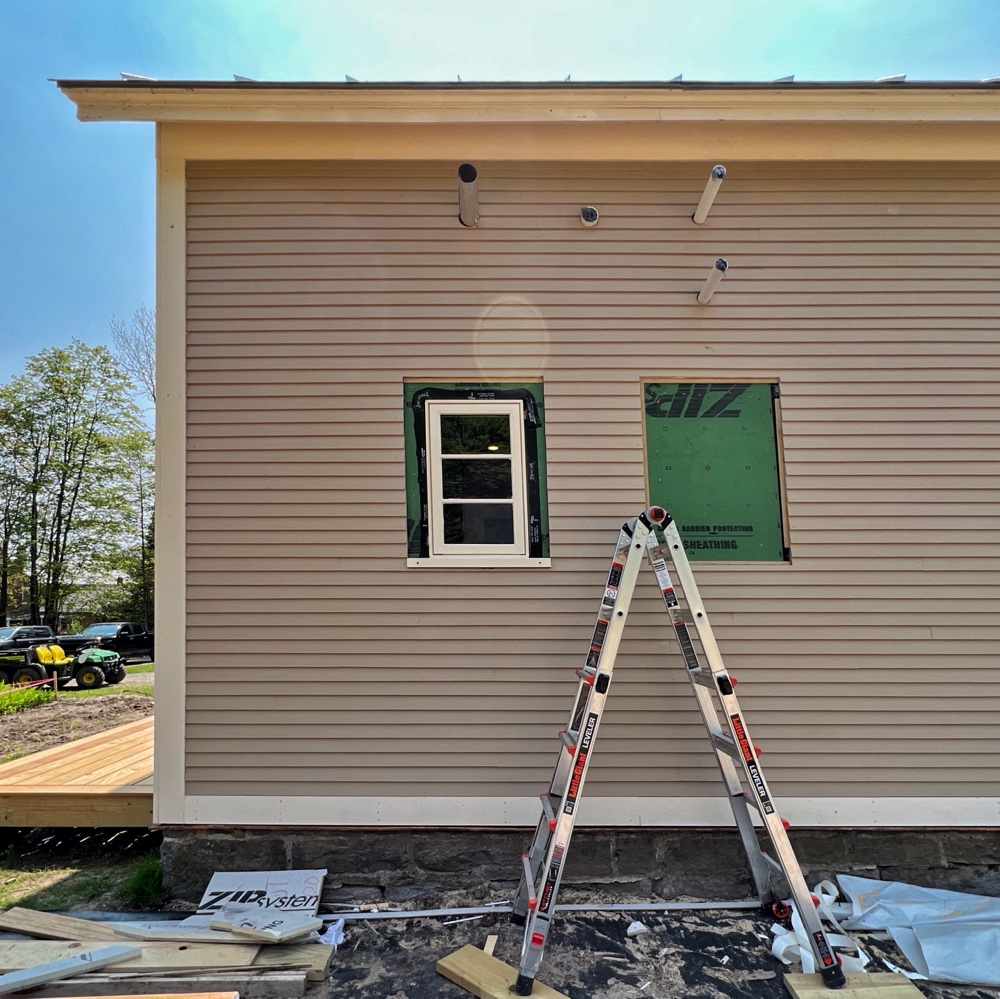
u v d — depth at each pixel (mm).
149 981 2492
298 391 3516
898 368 3564
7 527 23469
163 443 3463
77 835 4137
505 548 3465
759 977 2588
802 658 3391
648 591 3412
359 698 3352
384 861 3248
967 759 3348
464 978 2537
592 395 3527
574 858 3234
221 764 3318
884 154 3582
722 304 3574
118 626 15211
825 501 3488
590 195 3613
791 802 3301
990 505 3502
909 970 2652
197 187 3586
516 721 3338
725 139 3572
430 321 3553
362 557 3430
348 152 3551
